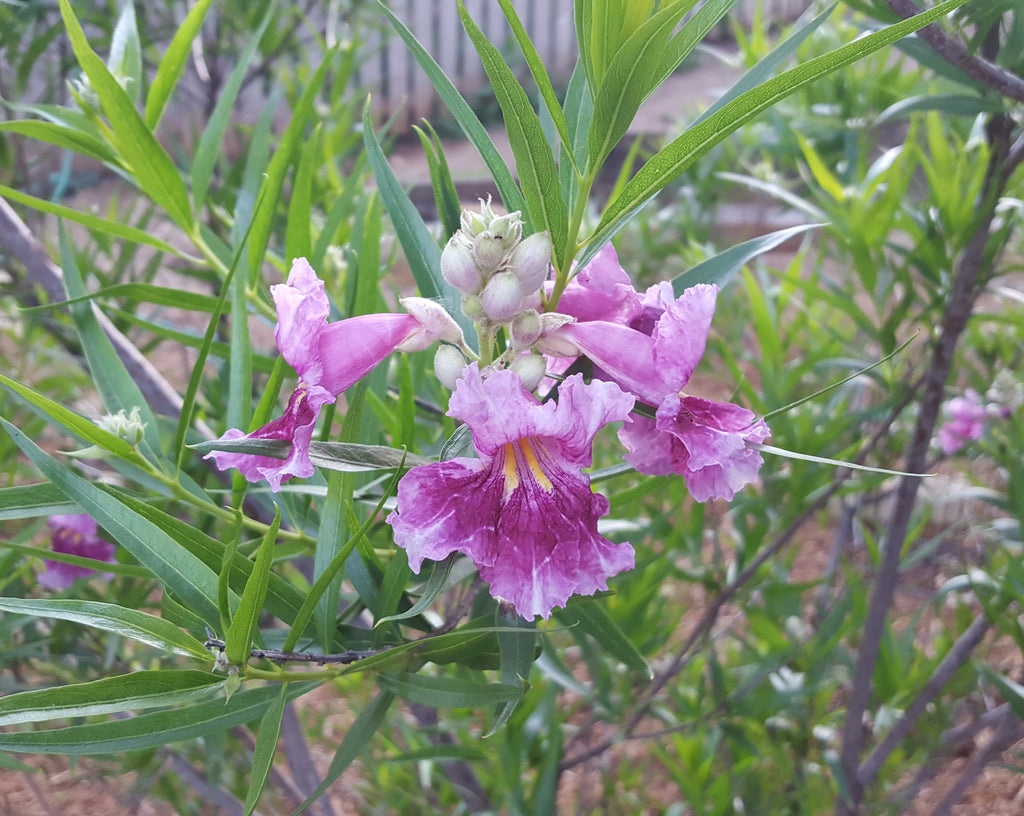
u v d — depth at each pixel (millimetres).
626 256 644
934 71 270
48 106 250
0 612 320
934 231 303
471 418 142
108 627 151
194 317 665
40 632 356
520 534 145
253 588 148
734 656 447
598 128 145
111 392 215
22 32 400
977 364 482
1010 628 307
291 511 220
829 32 458
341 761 170
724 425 155
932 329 315
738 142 590
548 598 142
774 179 514
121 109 230
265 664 170
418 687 172
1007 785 454
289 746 381
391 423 218
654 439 166
